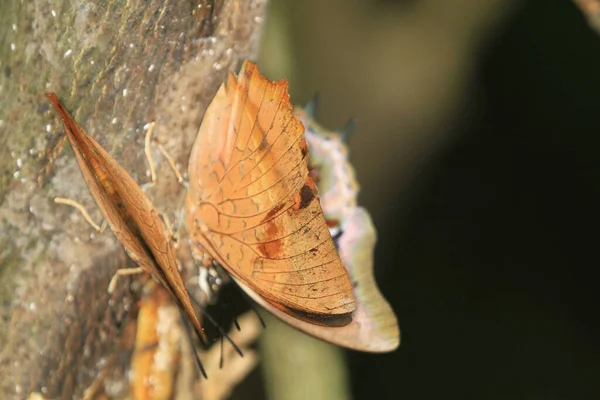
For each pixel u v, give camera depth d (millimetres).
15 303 653
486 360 1270
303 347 761
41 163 648
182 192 667
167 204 666
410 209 1236
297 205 630
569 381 1253
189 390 682
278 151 627
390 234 1231
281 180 629
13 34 637
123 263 667
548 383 1253
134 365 672
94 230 658
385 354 1263
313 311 641
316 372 762
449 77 1052
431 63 1021
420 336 1279
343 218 689
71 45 641
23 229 651
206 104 661
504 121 1281
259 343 762
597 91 1257
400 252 1298
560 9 1208
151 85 652
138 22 644
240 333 696
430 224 1307
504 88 1248
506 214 1329
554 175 1322
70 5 638
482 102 1216
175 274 642
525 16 1213
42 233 653
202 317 683
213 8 653
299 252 635
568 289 1306
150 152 653
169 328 675
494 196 1321
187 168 665
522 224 1334
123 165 656
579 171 1312
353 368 1249
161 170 661
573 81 1255
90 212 657
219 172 639
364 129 1019
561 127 1292
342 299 635
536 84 1257
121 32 644
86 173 625
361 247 683
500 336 1283
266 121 626
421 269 1308
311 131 708
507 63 1236
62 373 661
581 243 1320
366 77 988
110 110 649
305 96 958
